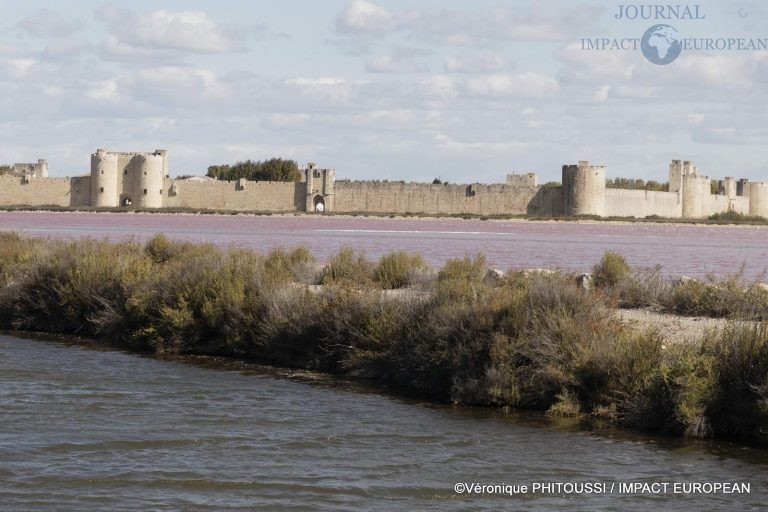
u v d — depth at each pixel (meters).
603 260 64.88
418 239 173.75
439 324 45.56
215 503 30.19
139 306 57.16
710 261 123.81
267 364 51.22
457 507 30.02
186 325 54.69
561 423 39.00
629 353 40.12
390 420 39.59
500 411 41.09
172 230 194.38
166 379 47.12
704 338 40.50
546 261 113.31
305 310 51.66
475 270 63.81
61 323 62.31
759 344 37.66
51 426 38.06
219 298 55.00
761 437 36.12
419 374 45.03
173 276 59.22
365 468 33.50
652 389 38.53
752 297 54.06
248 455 34.78
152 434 37.16
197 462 33.97
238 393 44.22
